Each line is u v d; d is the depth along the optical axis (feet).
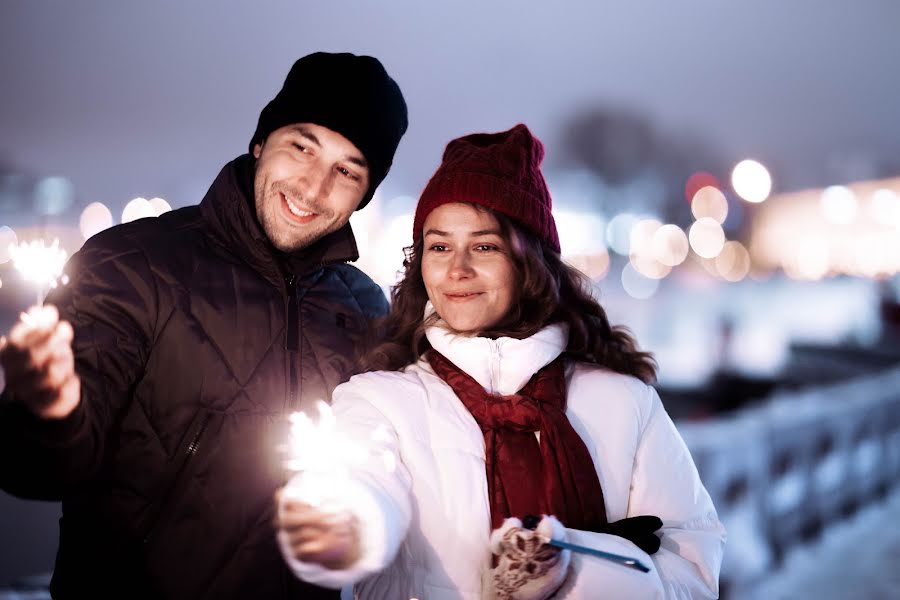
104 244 7.12
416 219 7.53
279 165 7.44
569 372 7.58
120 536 6.89
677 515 7.14
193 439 6.94
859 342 68.44
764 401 48.55
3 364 4.95
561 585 6.08
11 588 11.36
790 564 18.42
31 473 5.56
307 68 7.64
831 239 215.92
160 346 6.95
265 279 7.53
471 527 6.49
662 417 7.54
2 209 98.07
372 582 6.70
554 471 6.68
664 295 136.56
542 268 7.30
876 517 23.62
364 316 8.34
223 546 6.93
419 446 6.61
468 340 7.07
